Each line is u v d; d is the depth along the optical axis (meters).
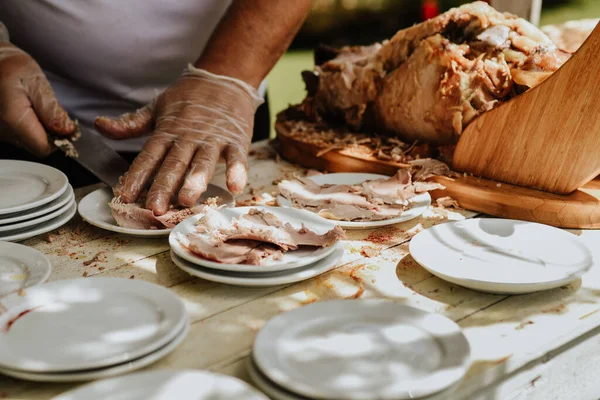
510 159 1.66
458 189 1.68
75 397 0.89
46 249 1.46
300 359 1.00
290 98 5.66
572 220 1.56
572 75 1.52
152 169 1.64
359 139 2.01
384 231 1.56
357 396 0.89
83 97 2.34
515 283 1.19
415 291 1.28
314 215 1.51
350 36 7.09
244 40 1.88
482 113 1.71
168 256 1.43
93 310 1.12
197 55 2.28
